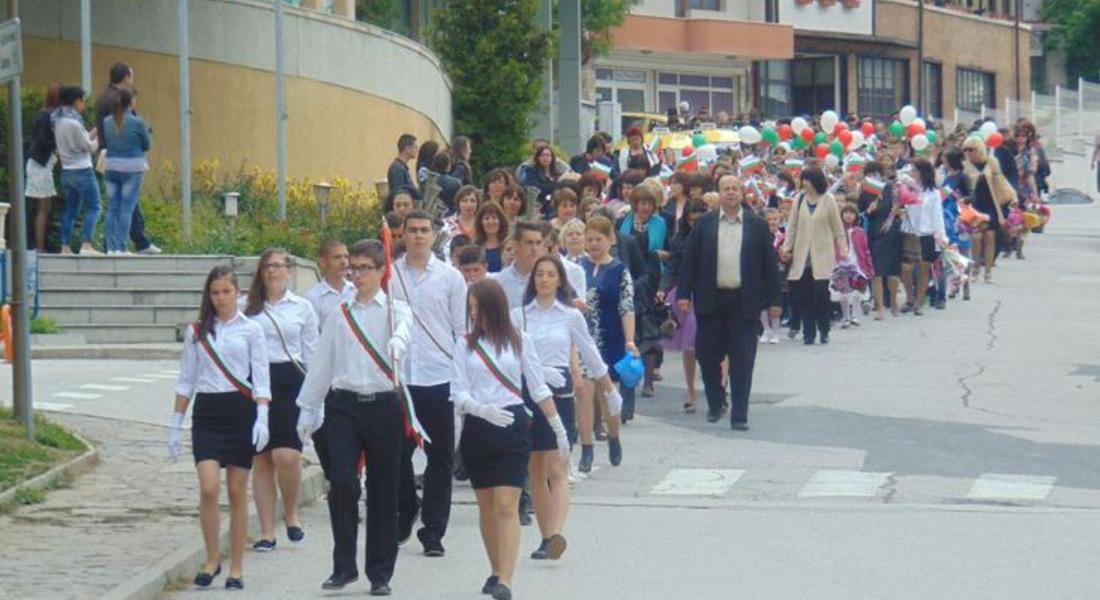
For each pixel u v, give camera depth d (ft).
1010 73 330.75
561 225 73.67
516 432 47.24
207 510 49.03
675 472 66.44
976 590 47.78
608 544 54.49
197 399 49.34
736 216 75.82
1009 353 98.68
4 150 106.83
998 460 68.54
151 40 130.21
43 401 75.20
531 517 57.98
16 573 47.42
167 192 128.26
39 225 101.30
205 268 100.07
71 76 128.67
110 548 50.60
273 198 129.18
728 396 82.53
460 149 98.32
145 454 64.13
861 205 113.80
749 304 75.10
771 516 58.65
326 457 53.78
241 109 136.05
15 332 62.69
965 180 134.10
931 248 114.52
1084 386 87.40
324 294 56.08
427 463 53.26
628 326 67.05
